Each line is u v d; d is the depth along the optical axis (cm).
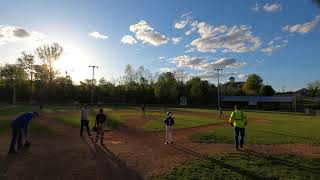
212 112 6300
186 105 9912
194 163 1227
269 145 1762
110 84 10981
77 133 2234
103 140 1886
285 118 5003
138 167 1166
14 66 8619
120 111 5709
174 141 1888
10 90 9131
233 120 1627
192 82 11112
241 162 1257
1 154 1388
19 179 991
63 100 9600
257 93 12562
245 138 2041
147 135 2183
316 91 14850
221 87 12188
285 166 1208
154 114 4784
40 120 3288
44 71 9288
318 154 1484
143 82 11294
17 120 1438
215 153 1466
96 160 1285
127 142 1823
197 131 2492
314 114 7412
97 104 9338
